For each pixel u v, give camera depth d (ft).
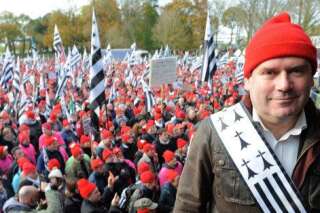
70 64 54.54
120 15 205.98
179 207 5.31
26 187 17.02
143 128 32.94
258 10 115.34
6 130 29.35
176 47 177.47
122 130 31.55
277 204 4.85
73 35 199.82
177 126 30.60
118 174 22.33
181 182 5.36
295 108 4.66
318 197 4.80
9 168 23.97
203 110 39.83
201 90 58.90
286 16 4.95
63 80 48.03
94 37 30.83
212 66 39.55
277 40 4.53
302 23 104.42
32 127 32.86
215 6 166.30
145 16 203.10
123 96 51.57
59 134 30.01
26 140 27.02
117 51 143.84
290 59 4.50
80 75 71.72
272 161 4.91
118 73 86.22
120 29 200.85
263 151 4.93
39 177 20.92
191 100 54.19
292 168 4.95
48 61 122.21
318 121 4.97
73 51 54.90
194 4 202.08
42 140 28.55
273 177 4.87
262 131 5.06
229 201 5.00
